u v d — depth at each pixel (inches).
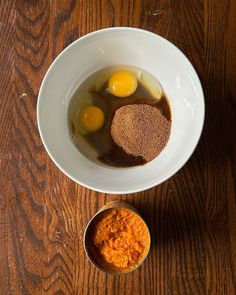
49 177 16.6
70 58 15.0
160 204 16.4
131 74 16.2
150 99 16.2
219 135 16.5
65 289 16.4
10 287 16.5
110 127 16.3
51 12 17.0
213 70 16.6
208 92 16.6
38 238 16.6
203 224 16.4
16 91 16.9
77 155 15.7
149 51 15.3
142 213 16.4
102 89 16.4
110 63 16.0
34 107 16.8
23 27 17.0
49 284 16.5
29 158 16.7
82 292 16.4
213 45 16.7
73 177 14.4
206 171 16.4
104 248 15.9
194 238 16.4
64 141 15.5
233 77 16.6
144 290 16.3
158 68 15.8
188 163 16.4
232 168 16.4
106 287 16.4
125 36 14.9
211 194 16.4
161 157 15.4
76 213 16.5
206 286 16.3
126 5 16.8
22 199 16.6
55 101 15.4
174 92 15.7
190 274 16.3
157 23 16.8
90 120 16.2
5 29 17.1
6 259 16.6
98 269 16.4
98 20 16.9
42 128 14.5
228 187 16.4
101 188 14.2
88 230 15.6
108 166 15.8
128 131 16.0
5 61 17.0
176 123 15.6
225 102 16.5
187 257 16.4
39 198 16.6
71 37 16.9
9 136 16.8
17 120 16.8
